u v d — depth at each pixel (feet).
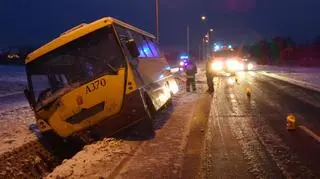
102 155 29.86
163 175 24.45
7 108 63.41
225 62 142.51
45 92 35.88
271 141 33.50
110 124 35.14
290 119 38.73
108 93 34.63
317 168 25.38
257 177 23.70
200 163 26.96
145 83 39.50
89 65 35.17
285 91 79.10
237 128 39.63
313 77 122.52
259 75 142.61
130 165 26.89
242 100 64.80
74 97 34.94
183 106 58.59
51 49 36.01
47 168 35.99
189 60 84.07
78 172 25.70
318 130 38.27
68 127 35.14
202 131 38.22
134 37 44.52
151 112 41.06
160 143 33.42
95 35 35.53
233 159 27.86
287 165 26.17
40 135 40.60
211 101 64.34
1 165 31.48
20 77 128.88
